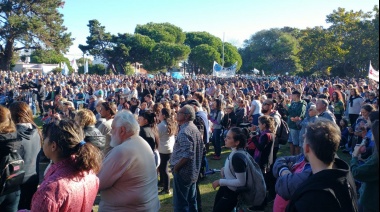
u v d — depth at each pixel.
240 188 3.66
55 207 2.10
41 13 42.66
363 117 6.13
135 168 2.83
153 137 5.19
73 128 2.36
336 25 45.00
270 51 80.44
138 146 2.95
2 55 44.56
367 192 2.80
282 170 2.79
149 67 64.44
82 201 2.28
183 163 4.23
